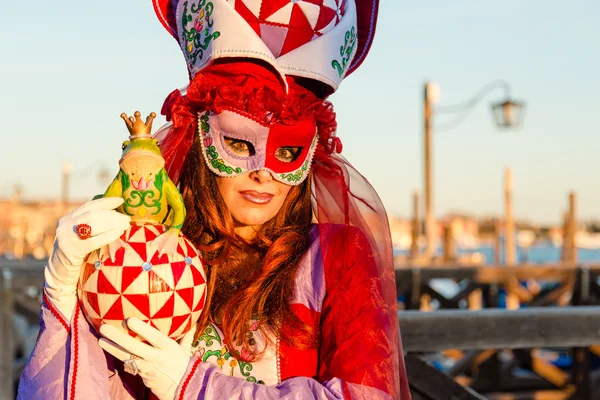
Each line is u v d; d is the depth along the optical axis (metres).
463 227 42.00
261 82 1.57
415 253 20.20
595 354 5.83
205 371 1.43
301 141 1.57
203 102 1.57
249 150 1.58
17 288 4.48
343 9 1.68
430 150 14.46
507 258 17.69
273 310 1.55
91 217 1.37
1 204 30.52
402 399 1.63
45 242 25.67
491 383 6.04
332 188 1.64
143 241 1.40
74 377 1.40
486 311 2.66
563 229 18.97
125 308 1.37
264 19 1.57
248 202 1.59
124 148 1.43
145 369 1.39
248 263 1.64
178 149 1.65
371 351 1.49
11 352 4.27
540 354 8.02
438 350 2.61
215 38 1.54
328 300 1.55
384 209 1.67
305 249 1.62
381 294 1.56
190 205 1.64
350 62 1.70
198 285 1.43
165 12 1.75
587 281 6.74
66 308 1.44
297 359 1.54
